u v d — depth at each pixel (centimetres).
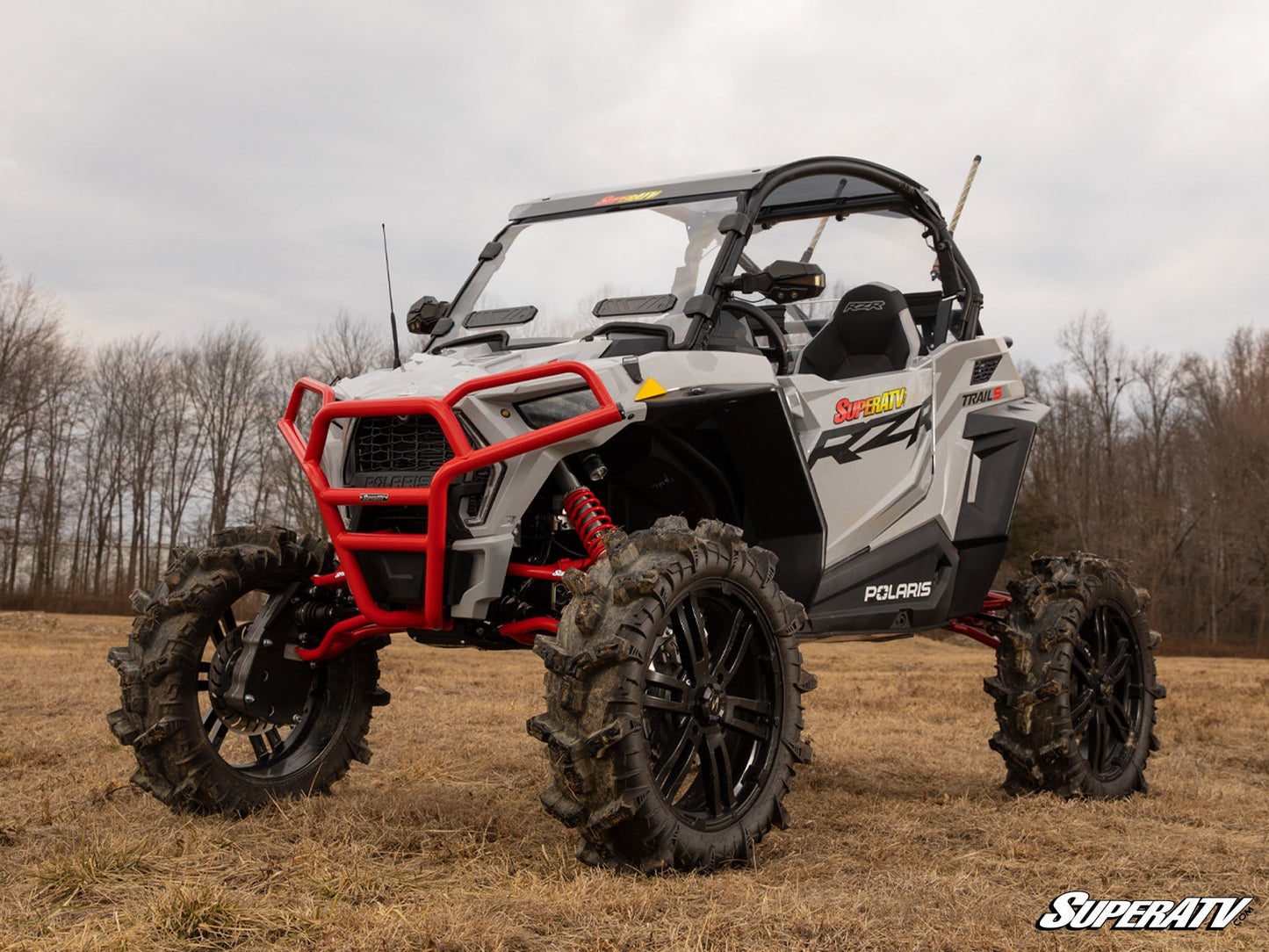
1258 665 2339
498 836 354
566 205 462
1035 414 536
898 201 511
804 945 254
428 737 596
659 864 308
